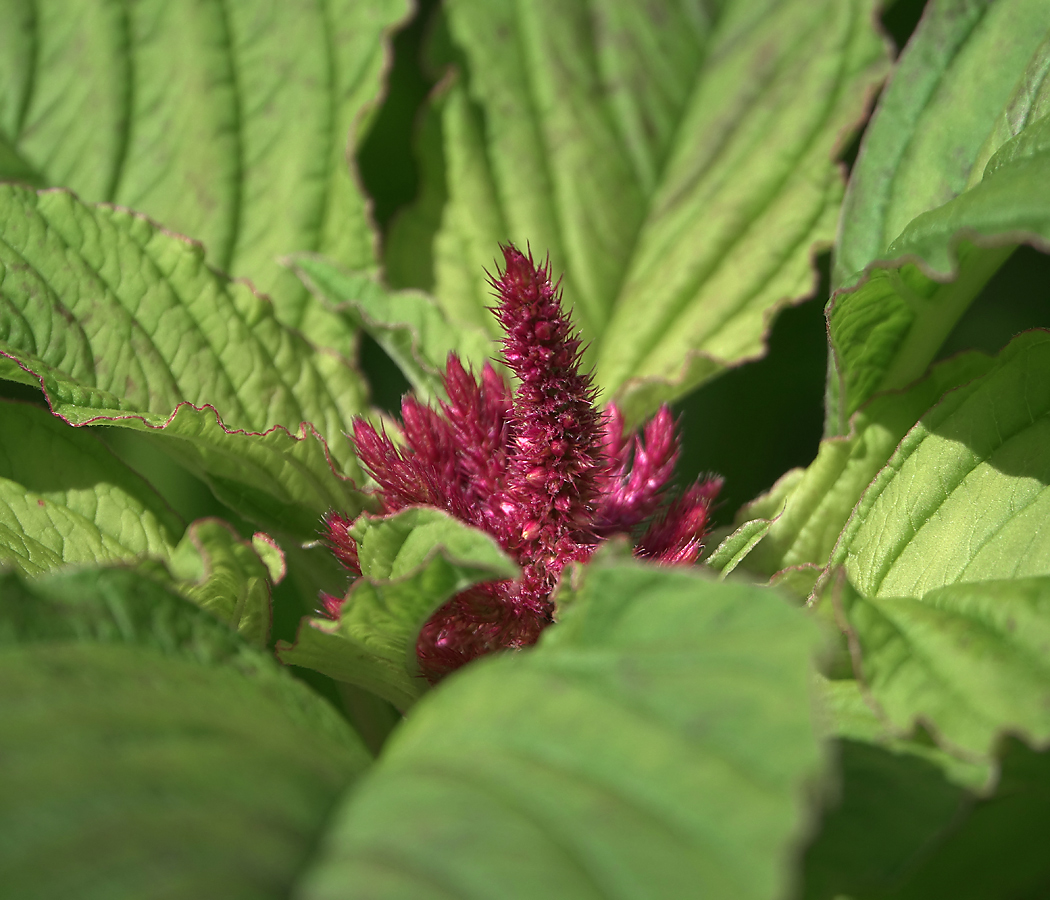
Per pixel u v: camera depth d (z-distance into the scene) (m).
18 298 0.39
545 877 0.25
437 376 0.42
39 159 0.45
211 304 0.41
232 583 0.35
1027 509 0.36
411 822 0.28
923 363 0.40
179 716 0.30
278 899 0.27
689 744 0.28
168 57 0.46
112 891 0.26
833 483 0.40
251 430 0.41
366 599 0.34
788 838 0.26
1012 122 0.39
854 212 0.41
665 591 0.30
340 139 0.46
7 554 0.37
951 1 0.41
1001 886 0.34
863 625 0.33
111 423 0.37
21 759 0.28
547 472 0.37
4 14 0.45
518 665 0.30
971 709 0.32
